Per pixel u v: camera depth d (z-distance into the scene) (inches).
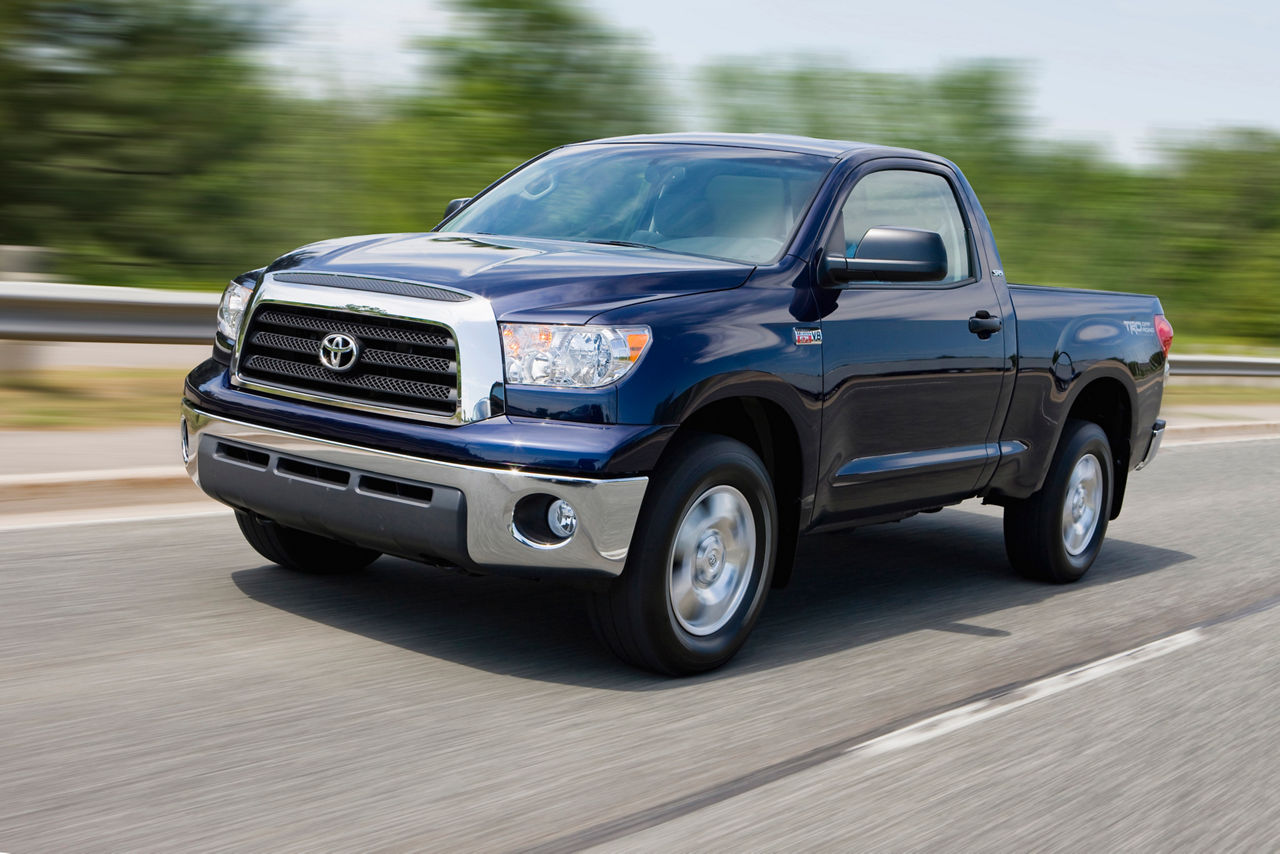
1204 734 180.7
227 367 191.8
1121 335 273.6
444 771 146.6
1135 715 187.0
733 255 201.6
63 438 312.7
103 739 147.6
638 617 176.7
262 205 850.1
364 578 222.8
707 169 218.2
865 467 209.8
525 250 191.8
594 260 186.4
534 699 172.6
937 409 222.8
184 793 135.1
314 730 155.6
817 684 189.9
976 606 246.8
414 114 922.1
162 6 820.6
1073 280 1389.0
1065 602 255.8
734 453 182.9
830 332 198.7
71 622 188.1
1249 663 218.4
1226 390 809.5
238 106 839.1
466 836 130.6
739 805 144.0
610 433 167.2
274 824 129.6
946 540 309.3
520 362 167.8
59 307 338.0
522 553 166.9
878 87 1191.6
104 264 810.8
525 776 147.1
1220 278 1457.9
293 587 214.1
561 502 166.9
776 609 233.1
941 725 176.2
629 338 170.7
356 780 142.2
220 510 265.7
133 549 230.1
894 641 217.5
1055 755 168.1
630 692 178.5
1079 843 141.6
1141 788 159.0
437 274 175.9
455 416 167.3
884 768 158.9
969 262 238.2
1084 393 280.8
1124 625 240.2
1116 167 1409.9
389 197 887.7
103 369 436.1
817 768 157.0
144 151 821.9
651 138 236.7
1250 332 1453.0
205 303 360.8
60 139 806.5
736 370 180.7
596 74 960.9
